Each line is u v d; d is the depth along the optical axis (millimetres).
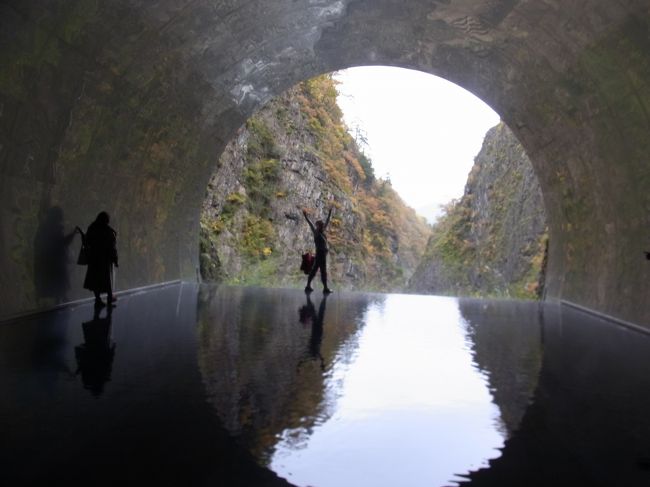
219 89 14508
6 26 7379
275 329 9078
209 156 18016
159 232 16609
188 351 7000
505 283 27719
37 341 7297
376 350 7449
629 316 10477
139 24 9695
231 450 3818
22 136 8844
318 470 3555
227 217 27859
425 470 3605
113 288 13281
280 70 14914
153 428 4184
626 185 10789
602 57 9422
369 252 42625
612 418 4727
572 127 12289
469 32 11945
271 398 5062
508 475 3547
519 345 8156
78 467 3451
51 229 10352
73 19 8398
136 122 12570
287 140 33500
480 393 5445
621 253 11414
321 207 34031
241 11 11031
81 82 9758
